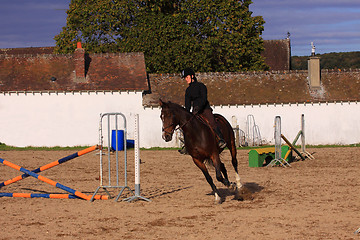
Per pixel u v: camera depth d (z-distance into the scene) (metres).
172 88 37.56
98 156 26.52
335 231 8.55
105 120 35.69
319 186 14.14
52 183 12.46
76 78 36.53
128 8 43.34
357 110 37.06
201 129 11.23
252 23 44.41
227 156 25.66
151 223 9.48
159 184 15.30
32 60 38.22
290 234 8.38
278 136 20.16
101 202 12.04
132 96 35.88
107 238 8.40
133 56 39.62
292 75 39.25
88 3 44.56
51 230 9.05
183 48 41.91
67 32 44.72
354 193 12.75
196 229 8.91
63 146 35.53
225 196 12.70
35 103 35.41
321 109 36.84
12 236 8.63
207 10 42.88
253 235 8.36
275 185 14.51
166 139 11.05
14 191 14.27
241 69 46.06
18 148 33.56
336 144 36.75
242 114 36.56
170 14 44.53
